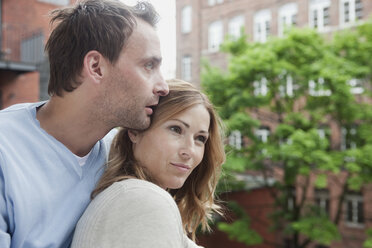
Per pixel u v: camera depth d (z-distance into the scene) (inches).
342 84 346.3
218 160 45.8
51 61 32.7
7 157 29.7
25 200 29.7
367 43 376.8
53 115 33.3
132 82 31.9
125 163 37.5
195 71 762.2
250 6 703.7
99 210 30.7
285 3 661.3
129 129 37.5
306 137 342.0
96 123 33.0
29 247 30.4
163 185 38.1
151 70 33.1
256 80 396.5
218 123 44.5
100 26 30.9
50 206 31.4
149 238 27.9
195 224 50.6
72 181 33.5
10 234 29.8
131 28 31.3
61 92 32.5
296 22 650.2
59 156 32.7
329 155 349.1
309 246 600.7
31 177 30.8
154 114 36.7
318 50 383.9
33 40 404.5
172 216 29.6
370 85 419.2
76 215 33.3
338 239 359.3
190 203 49.3
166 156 36.8
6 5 423.5
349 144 399.9
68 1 467.8
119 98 32.0
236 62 389.7
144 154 37.3
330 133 406.0
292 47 384.2
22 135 31.9
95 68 31.4
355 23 418.3
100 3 31.7
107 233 29.2
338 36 398.6
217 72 415.8
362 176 358.9
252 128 398.0
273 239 578.6
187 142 37.1
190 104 36.6
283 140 407.2
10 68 372.2
